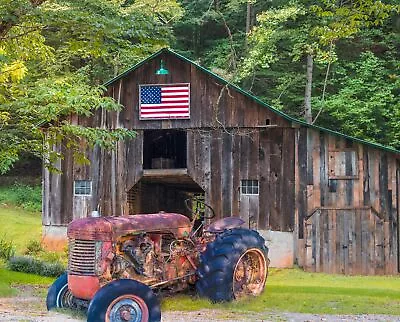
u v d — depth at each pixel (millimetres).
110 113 16734
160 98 16469
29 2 9922
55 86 11867
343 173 15164
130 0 25375
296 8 21031
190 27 28422
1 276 11578
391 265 14734
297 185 15398
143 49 10922
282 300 8766
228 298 8234
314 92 25562
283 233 15391
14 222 21359
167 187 20234
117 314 6434
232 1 25594
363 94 23781
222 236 8633
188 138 16344
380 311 8039
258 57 21922
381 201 14938
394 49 25531
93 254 7133
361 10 12211
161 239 8016
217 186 16047
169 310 7758
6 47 11930
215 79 16156
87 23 9805
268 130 15797
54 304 7602
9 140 11930
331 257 14953
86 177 16984
